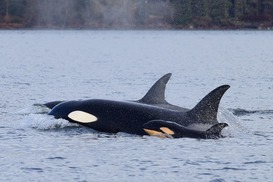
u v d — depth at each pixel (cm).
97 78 15175
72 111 7631
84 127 7675
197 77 15912
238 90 12600
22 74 16162
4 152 6481
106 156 6353
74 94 11719
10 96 11144
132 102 7700
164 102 8006
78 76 15712
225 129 7531
